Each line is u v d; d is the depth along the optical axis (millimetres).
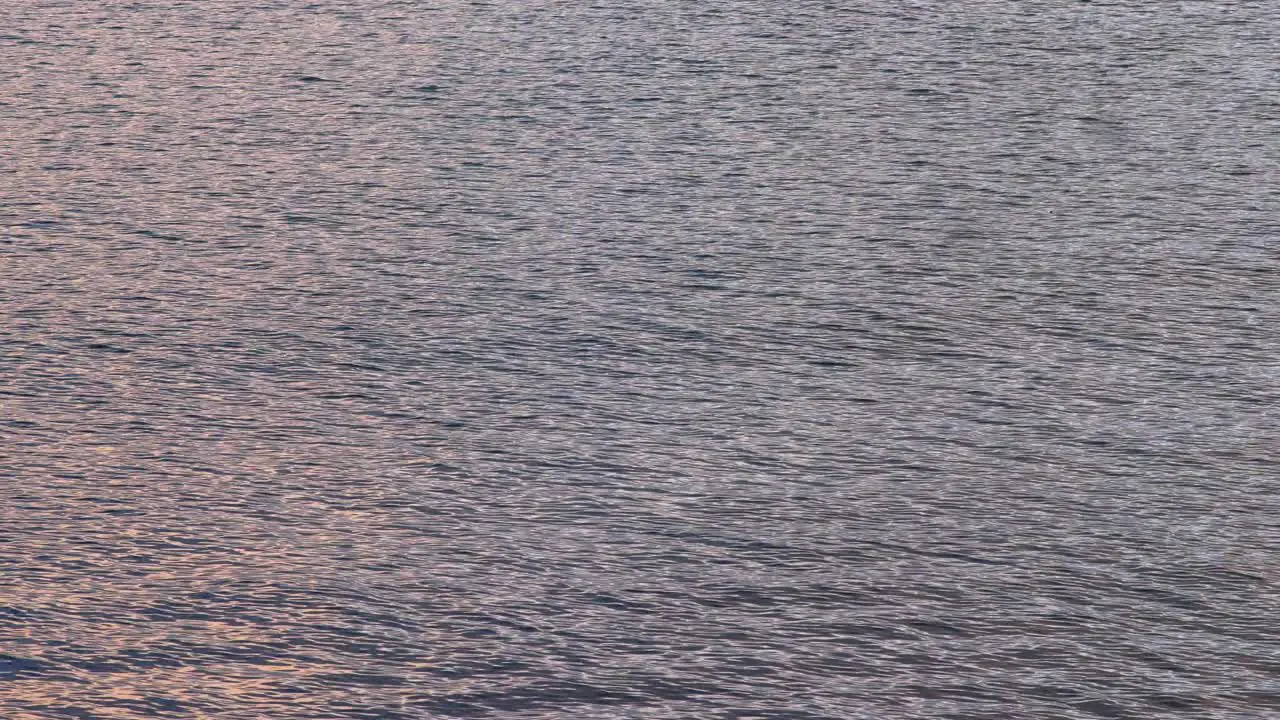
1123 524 32906
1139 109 56906
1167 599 30422
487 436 36281
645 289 43750
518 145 54562
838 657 28750
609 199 49875
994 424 36906
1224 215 48094
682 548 32000
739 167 52312
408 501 33531
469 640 29016
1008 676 28297
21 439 35594
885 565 31516
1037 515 33281
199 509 33031
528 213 48844
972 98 58406
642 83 60562
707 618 29797
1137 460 35312
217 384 38469
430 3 71312
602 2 71000
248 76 62031
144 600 29906
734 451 35719
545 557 31594
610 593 30469
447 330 41375
